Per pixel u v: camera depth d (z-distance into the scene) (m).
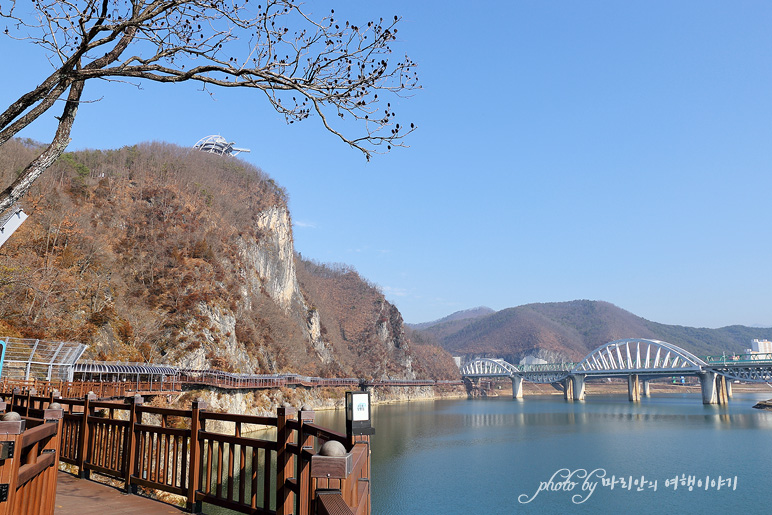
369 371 179.88
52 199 74.12
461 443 62.72
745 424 83.62
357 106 8.91
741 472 46.19
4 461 3.86
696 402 156.75
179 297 80.31
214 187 128.50
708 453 55.91
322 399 112.81
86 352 54.00
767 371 132.62
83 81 8.39
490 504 35.12
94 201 89.50
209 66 8.43
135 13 8.34
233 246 111.25
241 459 6.76
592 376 185.50
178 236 94.12
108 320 64.06
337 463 3.20
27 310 51.50
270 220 142.12
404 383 164.12
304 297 170.12
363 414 4.49
